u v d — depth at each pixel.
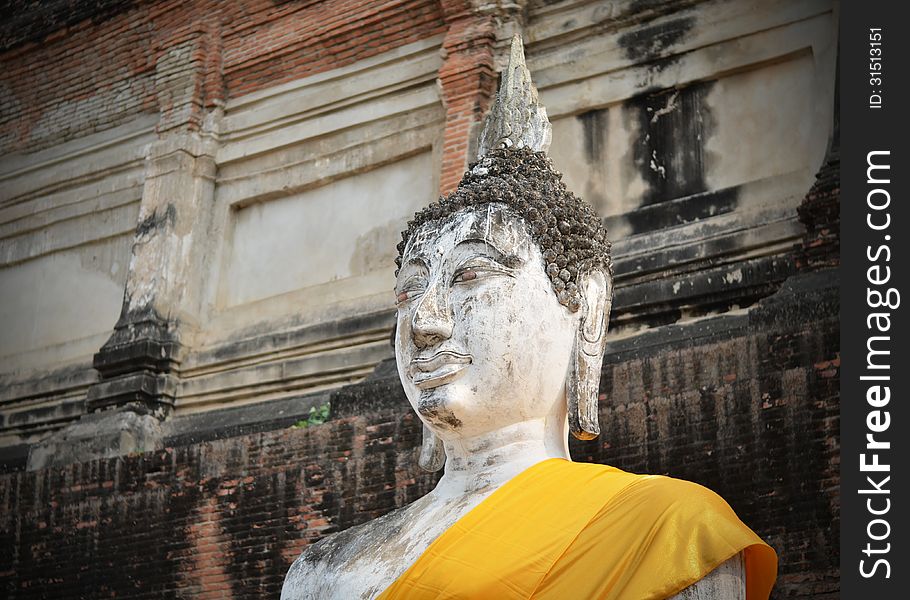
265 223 15.34
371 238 14.34
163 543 12.48
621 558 3.88
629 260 11.89
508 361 4.50
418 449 11.24
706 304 11.33
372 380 12.38
